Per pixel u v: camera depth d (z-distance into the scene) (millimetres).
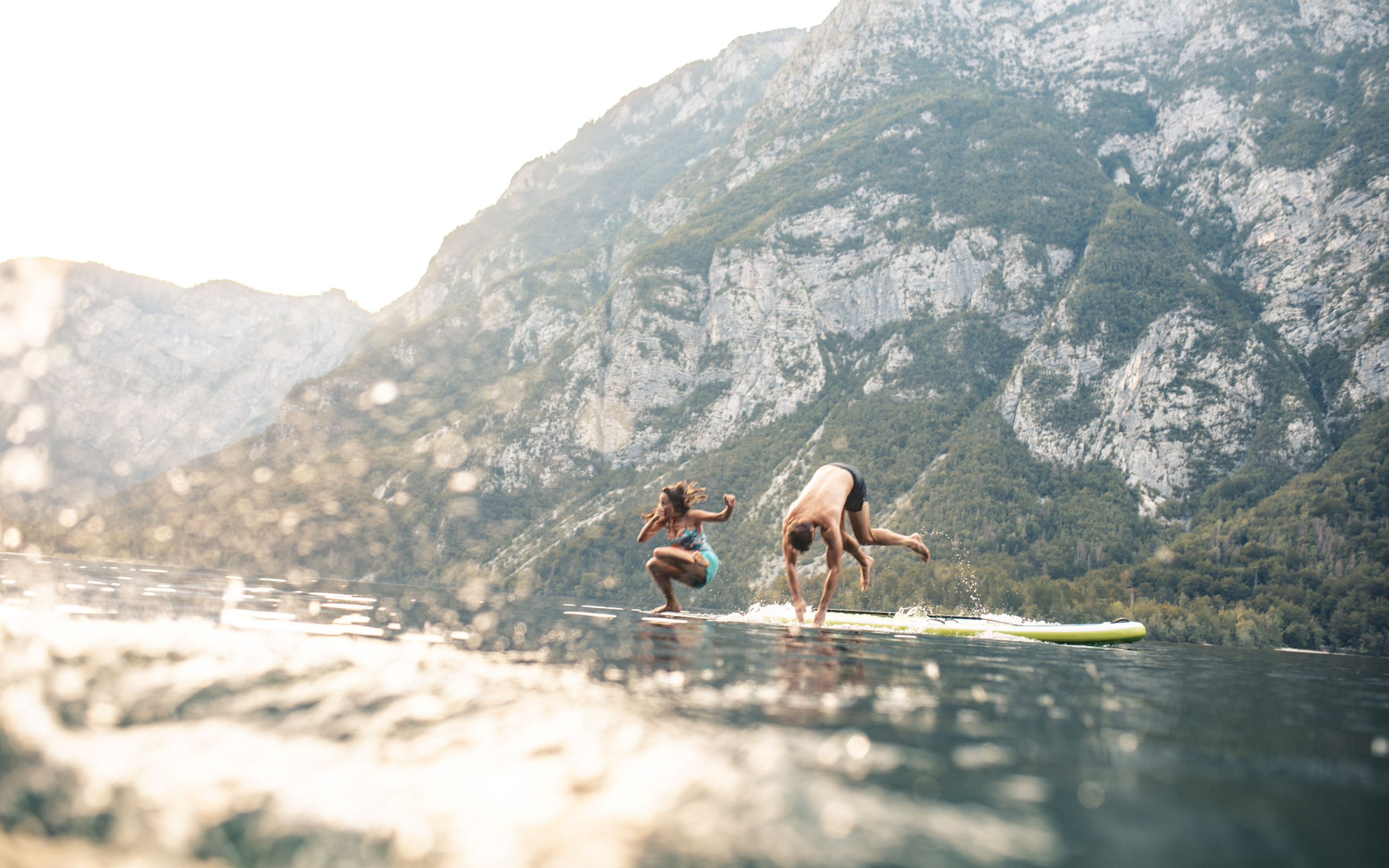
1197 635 97562
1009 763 2236
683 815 1624
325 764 1943
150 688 2605
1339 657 26156
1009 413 154875
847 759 2141
